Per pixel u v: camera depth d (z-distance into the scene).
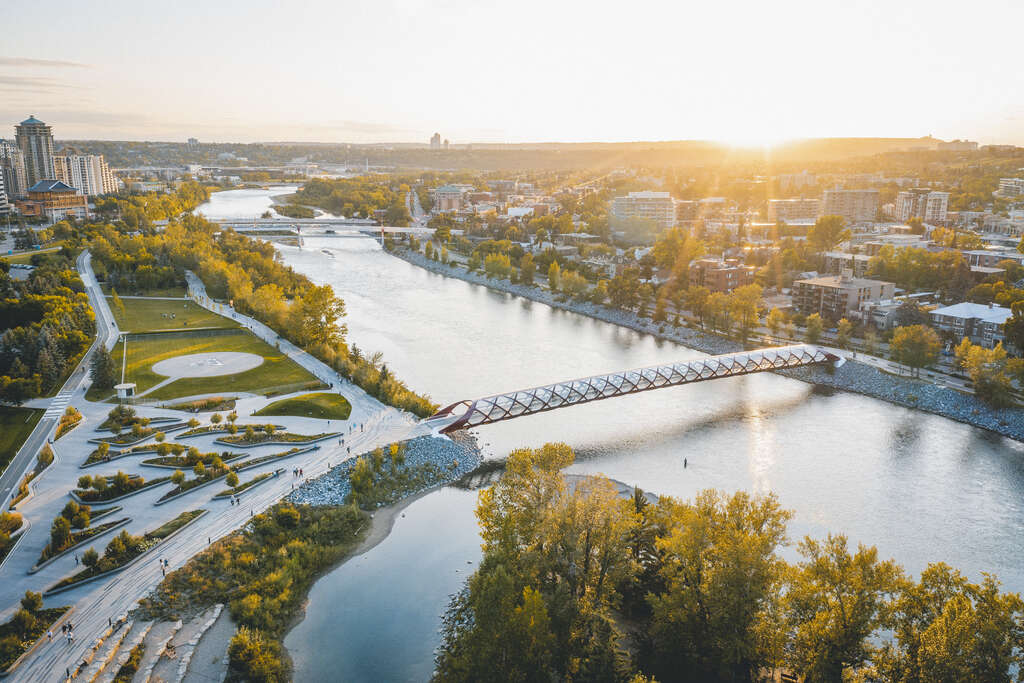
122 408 175.38
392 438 168.75
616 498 108.94
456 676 85.50
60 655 96.12
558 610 93.88
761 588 88.62
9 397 180.75
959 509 143.88
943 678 78.12
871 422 192.75
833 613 89.06
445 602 114.06
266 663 96.44
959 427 189.38
